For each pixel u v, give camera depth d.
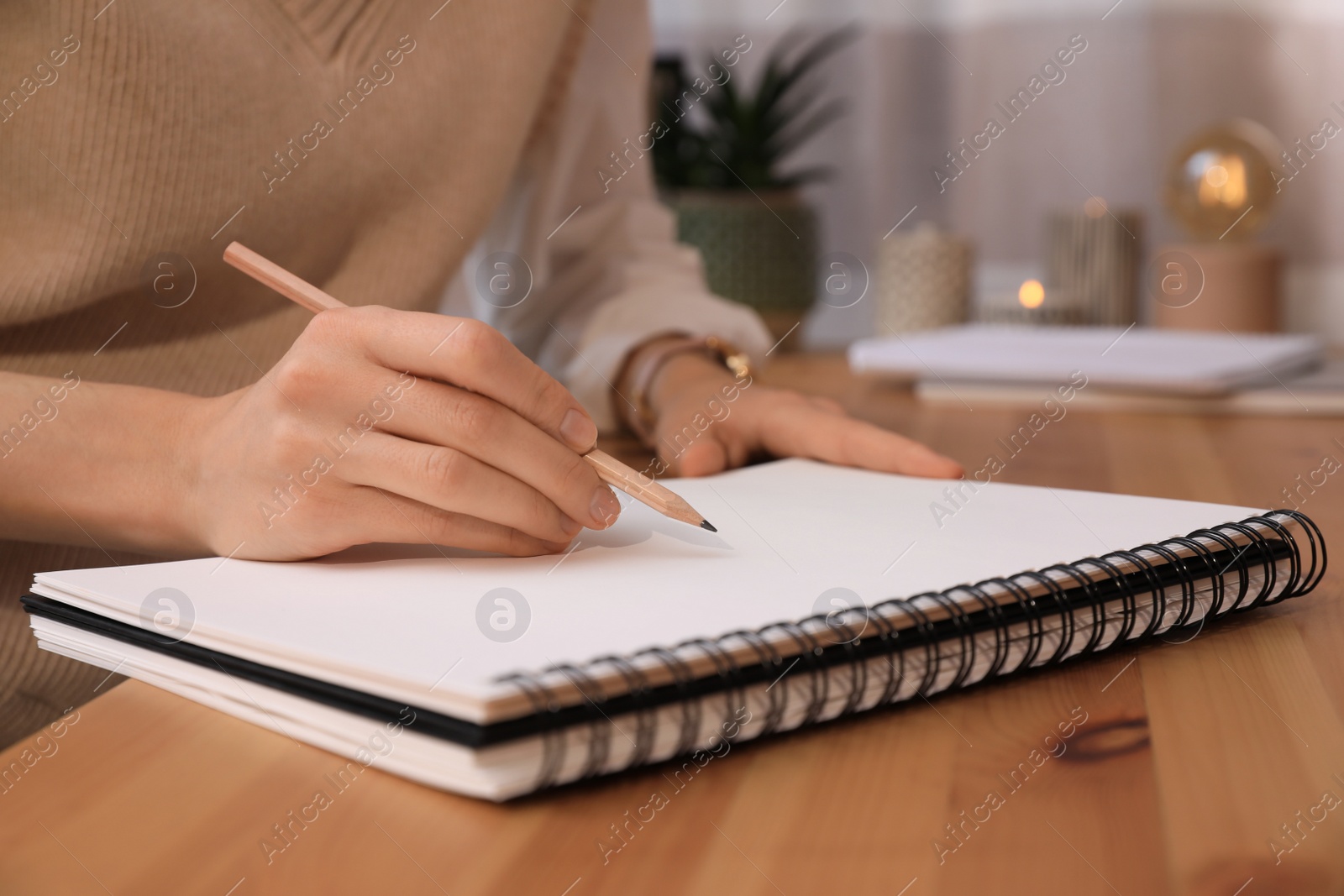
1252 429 0.87
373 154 0.75
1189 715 0.34
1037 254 1.68
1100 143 1.64
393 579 0.40
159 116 0.63
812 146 1.73
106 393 0.49
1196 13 1.59
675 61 1.49
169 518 0.46
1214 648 0.40
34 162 0.60
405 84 0.76
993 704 0.35
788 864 0.26
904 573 0.40
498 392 0.41
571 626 0.34
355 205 0.75
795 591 0.37
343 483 0.42
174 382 0.67
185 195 0.65
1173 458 0.75
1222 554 0.43
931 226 1.59
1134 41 1.62
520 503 0.41
